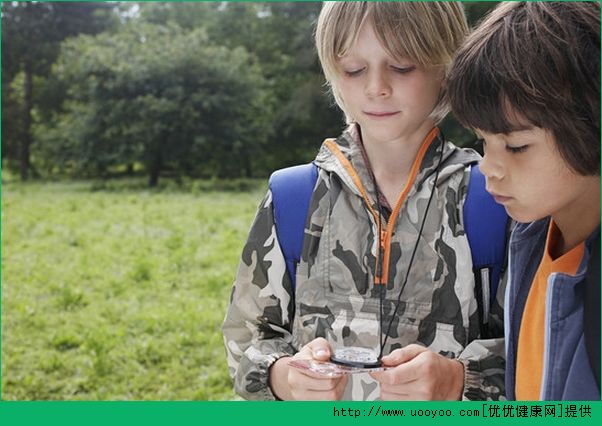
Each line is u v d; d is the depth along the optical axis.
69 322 6.31
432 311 1.38
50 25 23.27
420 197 1.40
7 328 6.11
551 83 0.96
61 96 23.48
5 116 22.78
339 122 20.94
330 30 1.34
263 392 1.43
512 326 1.18
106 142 20.73
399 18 1.29
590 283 1.00
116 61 20.23
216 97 19.86
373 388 1.43
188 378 5.00
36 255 9.28
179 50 20.03
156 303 6.95
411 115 1.34
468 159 1.42
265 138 20.89
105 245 9.94
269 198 1.49
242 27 23.98
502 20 1.04
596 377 1.00
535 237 1.18
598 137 0.98
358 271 1.40
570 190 1.02
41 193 16.91
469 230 1.37
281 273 1.46
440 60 1.33
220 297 7.20
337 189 1.45
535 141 1.00
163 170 23.03
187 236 10.58
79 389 4.84
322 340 1.31
